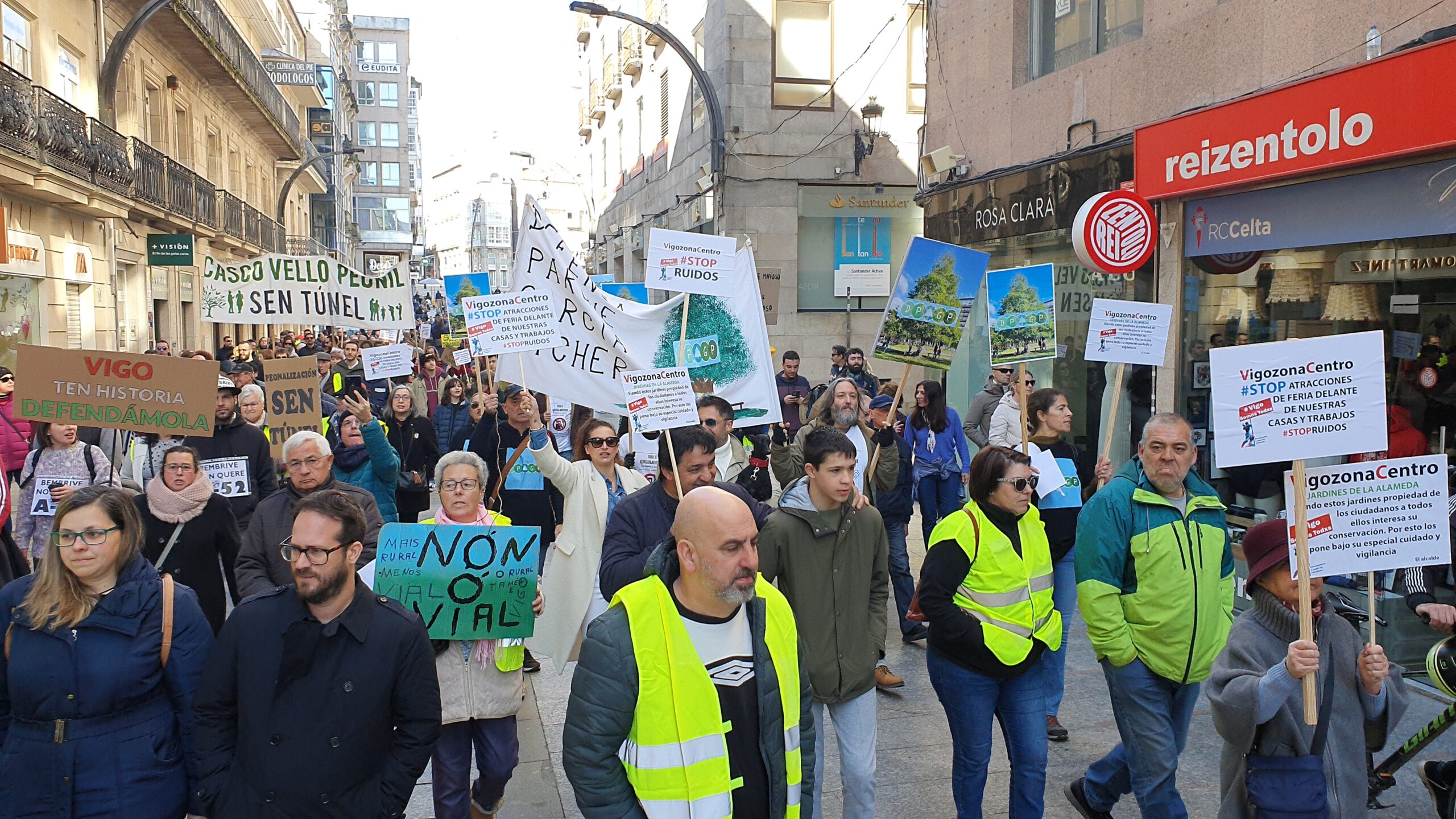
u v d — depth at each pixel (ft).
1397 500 11.00
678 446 14.12
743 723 9.34
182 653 11.03
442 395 36.81
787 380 41.81
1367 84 21.94
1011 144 38.34
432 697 10.70
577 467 16.80
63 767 10.40
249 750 10.04
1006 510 13.80
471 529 13.78
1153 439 13.39
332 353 46.19
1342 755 10.99
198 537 16.80
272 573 15.74
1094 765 14.93
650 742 9.05
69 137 52.26
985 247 41.01
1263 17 25.85
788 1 69.62
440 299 203.00
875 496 20.98
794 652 9.78
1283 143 24.39
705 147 77.92
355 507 10.46
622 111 119.03
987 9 39.81
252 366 34.32
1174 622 13.25
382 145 291.99
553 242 20.30
